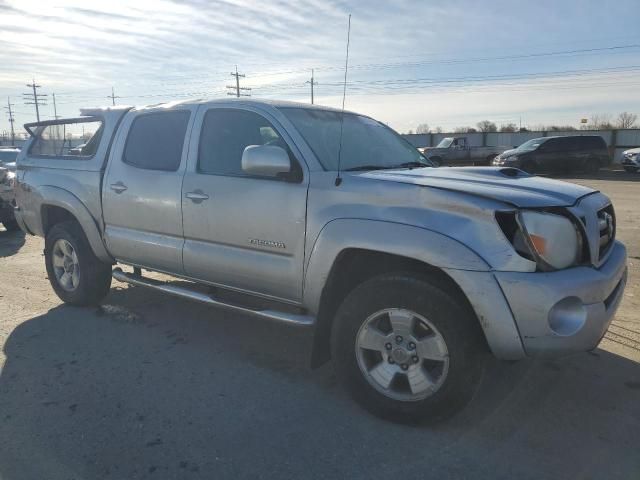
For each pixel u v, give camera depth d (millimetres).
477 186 3049
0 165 12742
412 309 3002
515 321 2762
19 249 8680
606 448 2898
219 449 2902
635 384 3625
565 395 3475
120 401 3422
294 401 3439
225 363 4023
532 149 23812
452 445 2934
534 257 2770
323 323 3473
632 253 7566
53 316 5070
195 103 4266
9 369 3895
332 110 4293
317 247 3326
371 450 2895
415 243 2928
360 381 3230
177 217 4137
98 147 4875
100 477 2668
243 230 3723
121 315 5086
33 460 2803
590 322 2834
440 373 3004
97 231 4840
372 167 3777
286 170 3385
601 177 22938
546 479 2646
